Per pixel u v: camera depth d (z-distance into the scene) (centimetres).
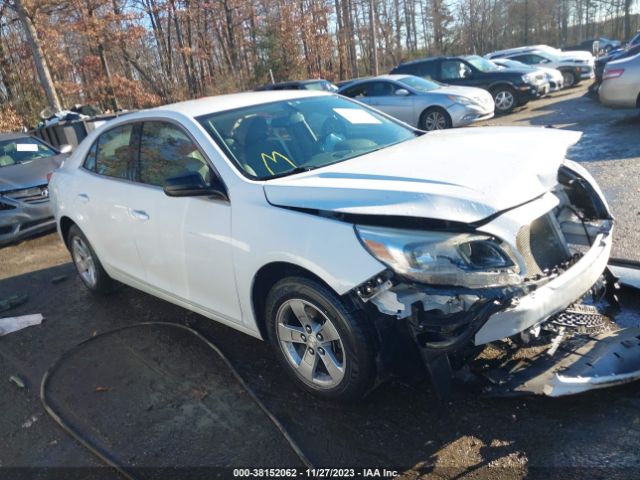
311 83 1761
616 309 347
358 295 253
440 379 256
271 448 273
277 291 294
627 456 237
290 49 3397
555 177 282
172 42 3444
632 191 589
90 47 2611
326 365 286
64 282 562
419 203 246
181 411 313
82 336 430
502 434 261
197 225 331
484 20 5822
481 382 280
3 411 339
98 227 437
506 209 253
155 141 379
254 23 3441
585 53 1961
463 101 1194
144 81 3122
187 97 3203
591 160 764
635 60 948
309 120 381
